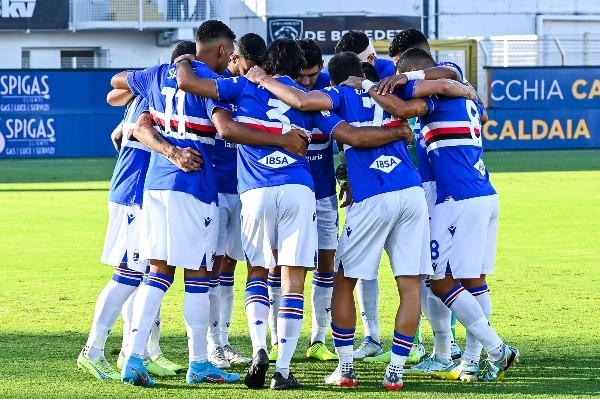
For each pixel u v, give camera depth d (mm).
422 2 106938
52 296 25203
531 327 21234
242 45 18312
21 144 72250
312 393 16344
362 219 16844
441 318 17828
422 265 16969
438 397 15984
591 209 41969
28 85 71938
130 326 18328
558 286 25906
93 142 73562
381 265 30125
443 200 17531
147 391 16484
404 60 17969
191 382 17078
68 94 72812
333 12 104125
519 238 34375
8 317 22625
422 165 18453
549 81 76688
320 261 19531
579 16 111625
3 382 16953
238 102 17047
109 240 18000
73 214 41406
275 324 19656
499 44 88562
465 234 17359
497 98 76000
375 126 16969
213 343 18812
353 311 17000
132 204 17859
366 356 19531
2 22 91188
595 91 77438
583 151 75750
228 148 18969
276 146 16906
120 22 93250
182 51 18844
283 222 16922
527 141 76812
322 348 19359
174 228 16953
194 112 17172
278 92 16781
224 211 18969
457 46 86750
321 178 19594
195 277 17328
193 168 16984
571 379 17078
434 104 17281
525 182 53156
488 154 73438
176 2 94125
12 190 50875
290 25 100375
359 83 17328
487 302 18156
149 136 17188
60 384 16875
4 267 29531
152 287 17156
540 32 110438
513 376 17391
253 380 16562
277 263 17250
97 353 17609
